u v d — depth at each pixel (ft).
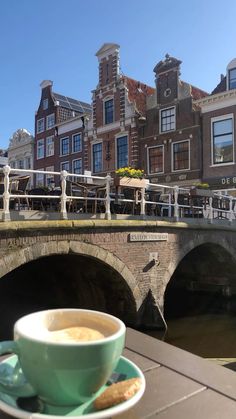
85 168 82.99
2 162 118.62
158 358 5.13
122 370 3.95
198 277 48.67
